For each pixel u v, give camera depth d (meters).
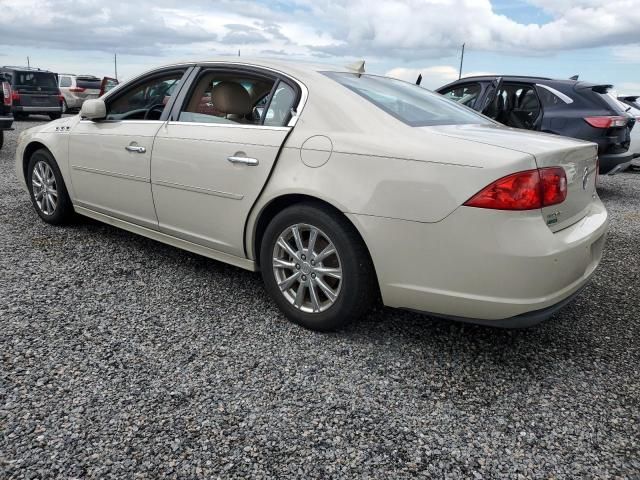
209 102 3.32
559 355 2.79
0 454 1.88
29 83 15.62
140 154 3.57
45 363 2.46
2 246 4.04
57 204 4.45
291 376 2.48
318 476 1.87
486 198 2.27
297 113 2.91
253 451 1.97
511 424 2.21
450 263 2.39
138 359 2.55
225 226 3.16
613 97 6.99
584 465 1.99
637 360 2.76
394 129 2.64
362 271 2.67
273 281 3.01
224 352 2.66
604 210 3.04
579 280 2.58
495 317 2.39
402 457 1.99
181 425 2.09
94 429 2.03
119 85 3.95
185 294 3.35
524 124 6.72
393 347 2.80
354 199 2.56
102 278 3.53
